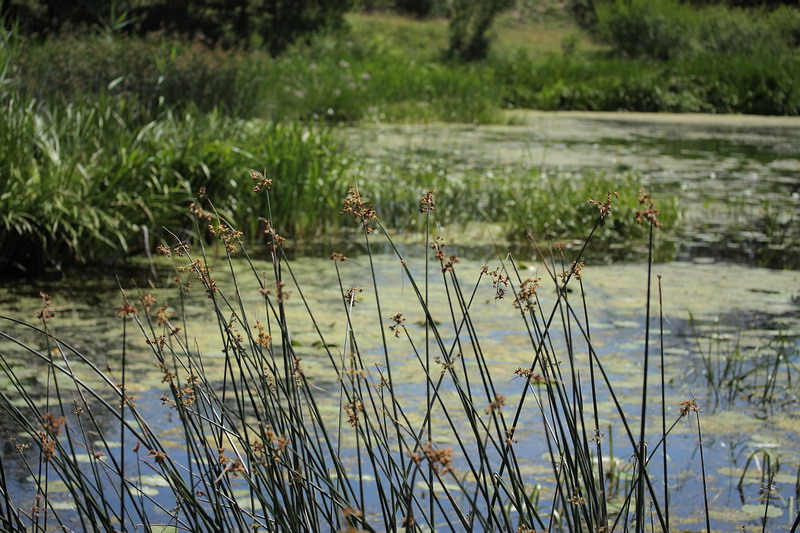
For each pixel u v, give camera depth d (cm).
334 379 448
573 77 2492
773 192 1088
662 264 735
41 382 442
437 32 3756
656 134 1739
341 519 268
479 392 440
